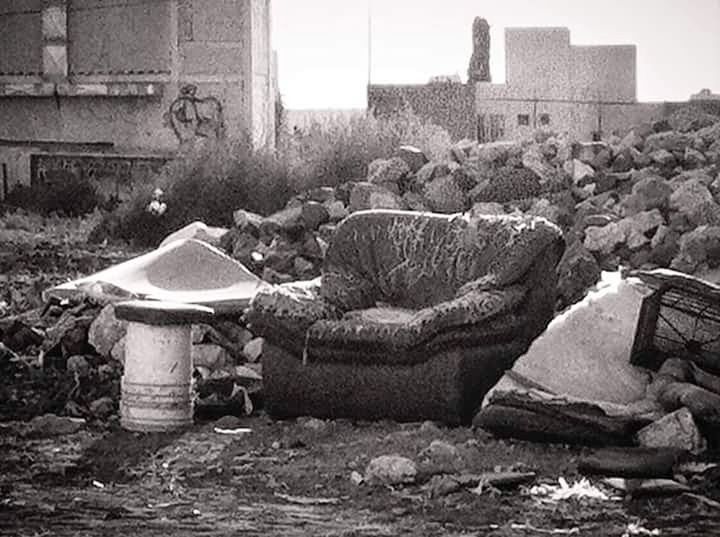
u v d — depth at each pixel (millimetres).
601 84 28797
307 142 25719
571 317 13594
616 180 19844
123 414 13773
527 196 19875
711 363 13219
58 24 33531
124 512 10898
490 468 11914
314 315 13930
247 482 11789
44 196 31234
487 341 13539
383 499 11203
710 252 17172
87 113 33594
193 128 32375
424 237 14445
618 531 10258
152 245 24766
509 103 29438
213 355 15469
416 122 24578
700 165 20234
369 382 13711
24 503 11148
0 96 34219
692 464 11891
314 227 19281
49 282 21016
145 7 32844
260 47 32625
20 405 14648
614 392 13141
